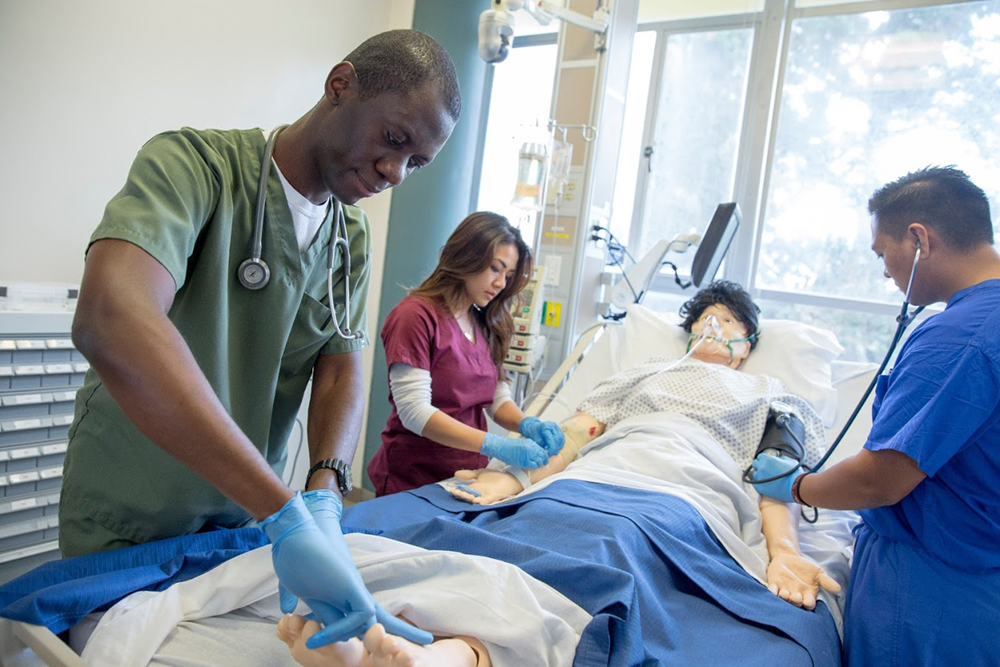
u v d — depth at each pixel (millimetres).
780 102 2920
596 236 2727
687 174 3104
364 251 1199
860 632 1230
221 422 732
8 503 1983
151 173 861
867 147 2781
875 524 1263
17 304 2031
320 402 1155
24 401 1985
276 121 2967
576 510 1326
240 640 913
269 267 1009
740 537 1576
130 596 921
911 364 1161
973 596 1131
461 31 3197
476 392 1927
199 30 2627
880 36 2752
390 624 790
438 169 3258
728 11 2998
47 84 2230
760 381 2049
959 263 1233
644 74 3178
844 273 2826
